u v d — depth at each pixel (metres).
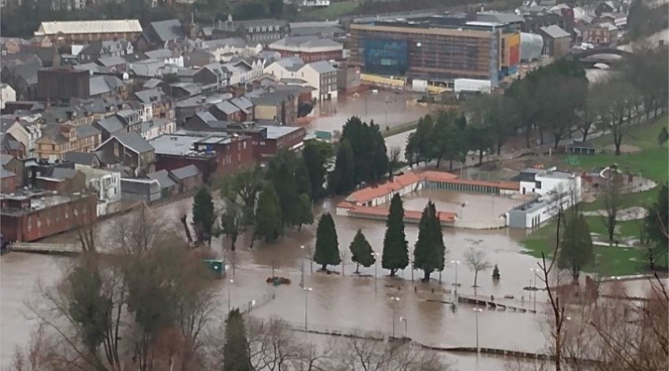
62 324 165.62
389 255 192.75
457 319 172.88
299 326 167.62
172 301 154.88
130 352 155.25
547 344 156.50
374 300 181.88
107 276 157.88
